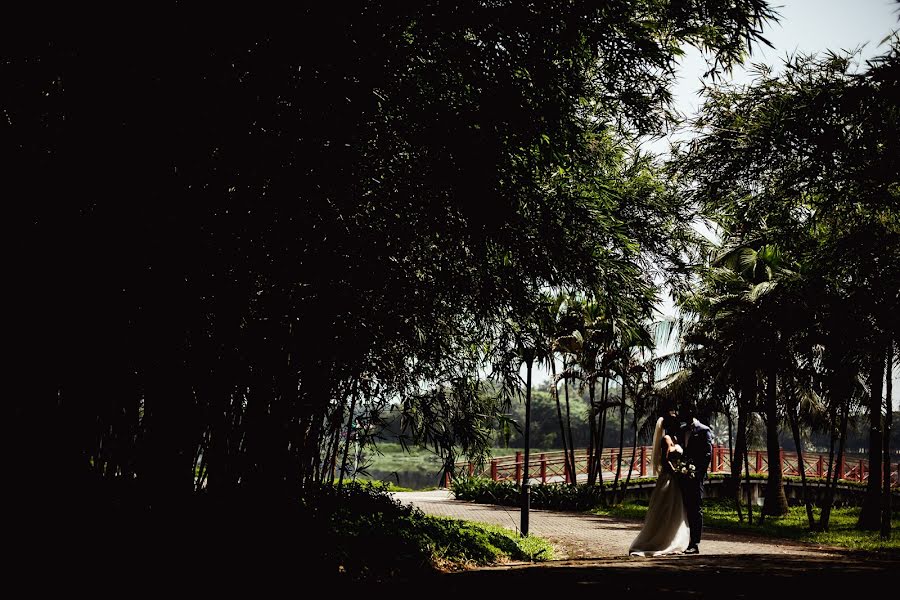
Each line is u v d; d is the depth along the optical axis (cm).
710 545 1266
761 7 580
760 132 1025
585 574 556
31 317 448
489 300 672
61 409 474
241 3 449
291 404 650
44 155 442
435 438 730
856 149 942
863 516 1705
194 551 517
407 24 527
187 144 461
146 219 461
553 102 564
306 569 582
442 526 983
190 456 566
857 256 1116
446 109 552
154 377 517
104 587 419
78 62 437
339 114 498
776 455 2086
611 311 774
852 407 1678
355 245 539
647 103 654
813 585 449
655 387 2252
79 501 471
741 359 1702
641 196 829
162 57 443
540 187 679
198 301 500
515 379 791
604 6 549
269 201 498
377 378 719
